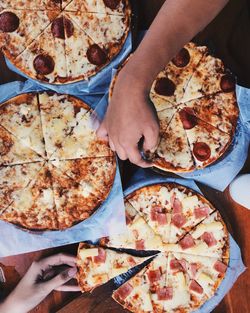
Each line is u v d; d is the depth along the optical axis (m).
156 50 0.61
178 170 0.89
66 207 0.88
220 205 0.92
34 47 0.89
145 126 0.65
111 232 0.88
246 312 0.93
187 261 0.93
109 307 0.91
